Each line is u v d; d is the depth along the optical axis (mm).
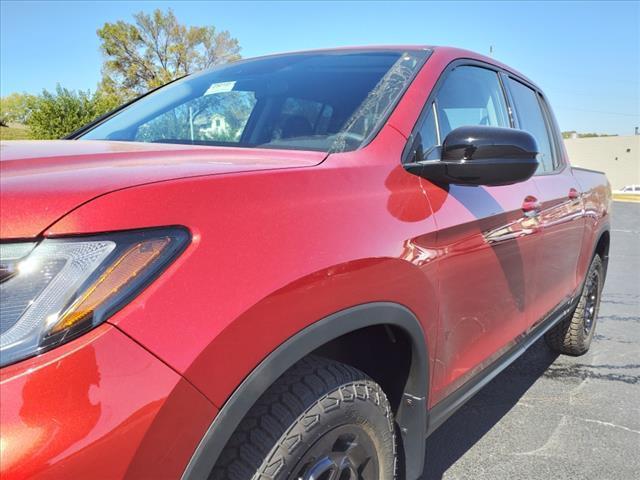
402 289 1646
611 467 2742
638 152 46125
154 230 1098
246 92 2395
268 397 1379
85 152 1473
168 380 1041
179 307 1082
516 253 2465
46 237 997
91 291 1000
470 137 1799
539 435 3057
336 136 1911
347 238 1463
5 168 1207
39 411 910
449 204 1952
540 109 3504
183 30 47438
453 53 2457
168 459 1060
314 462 1446
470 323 2141
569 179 3500
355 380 1540
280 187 1387
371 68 2291
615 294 6750
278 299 1241
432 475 2650
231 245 1198
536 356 4332
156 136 2277
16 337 937
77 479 929
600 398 3559
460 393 2172
